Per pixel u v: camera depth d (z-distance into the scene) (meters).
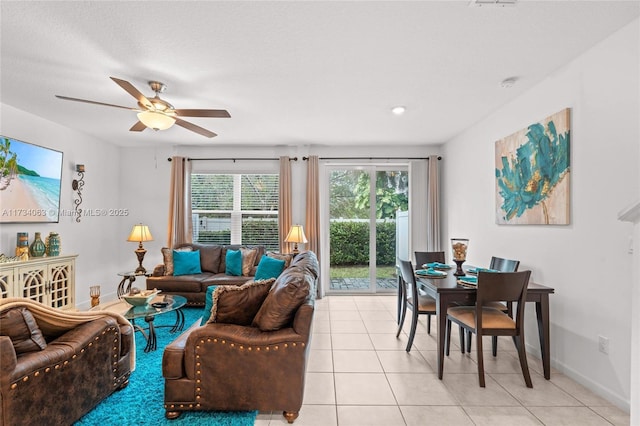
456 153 4.72
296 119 3.97
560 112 2.62
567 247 2.59
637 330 1.19
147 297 3.00
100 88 3.01
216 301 2.15
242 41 2.24
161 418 1.98
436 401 2.21
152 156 5.45
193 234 5.47
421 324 3.89
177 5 1.87
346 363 2.81
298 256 3.92
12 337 1.65
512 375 2.58
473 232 4.19
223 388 1.98
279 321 2.04
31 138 3.77
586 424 1.96
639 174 2.03
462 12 1.94
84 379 1.92
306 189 5.33
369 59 2.50
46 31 2.12
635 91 2.05
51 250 3.85
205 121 4.06
